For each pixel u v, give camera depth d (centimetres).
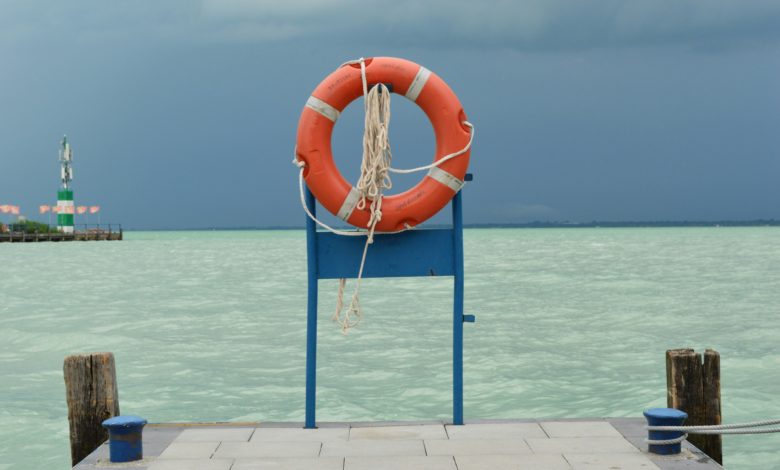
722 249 6719
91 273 3912
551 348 1477
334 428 633
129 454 538
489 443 579
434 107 617
